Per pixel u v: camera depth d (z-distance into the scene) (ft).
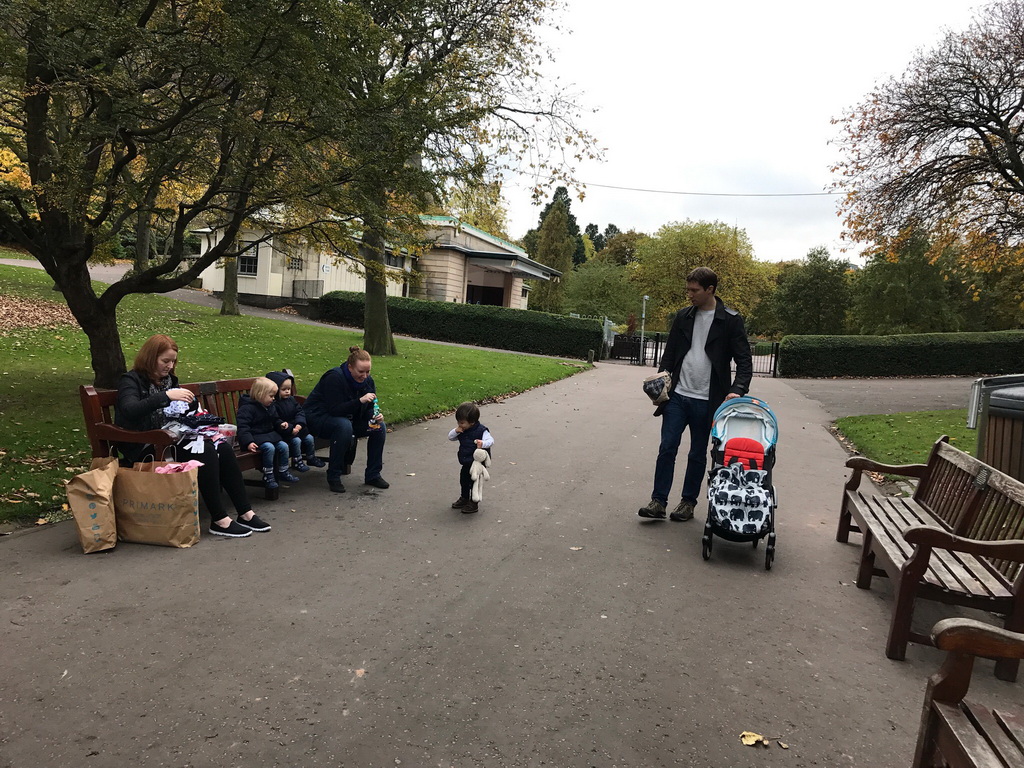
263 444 18.62
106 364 26.84
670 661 10.90
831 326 175.52
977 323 139.64
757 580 14.74
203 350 47.24
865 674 10.78
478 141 45.80
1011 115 46.91
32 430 22.95
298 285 97.76
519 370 56.39
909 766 8.41
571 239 208.23
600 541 16.88
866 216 55.57
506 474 23.45
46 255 24.71
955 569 11.96
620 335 94.07
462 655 10.77
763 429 17.04
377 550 15.43
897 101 50.29
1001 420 18.53
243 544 15.40
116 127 19.65
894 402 50.55
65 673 9.67
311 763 7.96
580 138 52.42
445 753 8.27
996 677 10.96
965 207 53.26
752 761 8.38
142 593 12.50
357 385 20.35
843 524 17.70
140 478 14.79
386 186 25.22
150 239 81.10
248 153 21.45
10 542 14.73
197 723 8.65
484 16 47.73
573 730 8.86
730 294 164.25
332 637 11.16
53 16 16.53
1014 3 45.96
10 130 23.95
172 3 19.33
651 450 28.94
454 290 108.88
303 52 19.16
